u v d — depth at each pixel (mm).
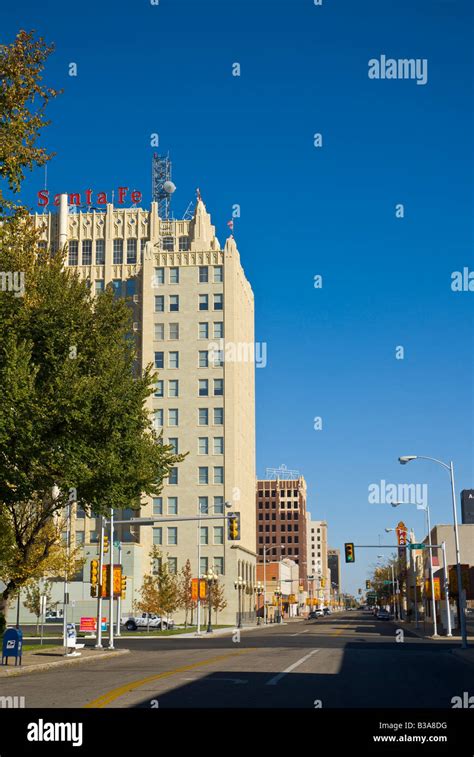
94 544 101500
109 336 36125
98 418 33312
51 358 32781
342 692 19641
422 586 93125
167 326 116375
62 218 121625
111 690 20094
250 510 129250
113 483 35625
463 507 163875
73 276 36500
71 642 39031
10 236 32719
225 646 47500
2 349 31578
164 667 29062
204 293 116750
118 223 122125
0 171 24672
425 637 64938
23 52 24828
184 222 123562
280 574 182125
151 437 39781
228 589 109125
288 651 39562
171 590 80062
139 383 36969
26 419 29562
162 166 130000
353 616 196500
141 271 119500
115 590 44594
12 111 25000
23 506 41938
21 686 21906
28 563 40594
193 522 111062
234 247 118750
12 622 96625
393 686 21391
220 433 113188
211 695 18719
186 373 114938
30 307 33156
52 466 31156
